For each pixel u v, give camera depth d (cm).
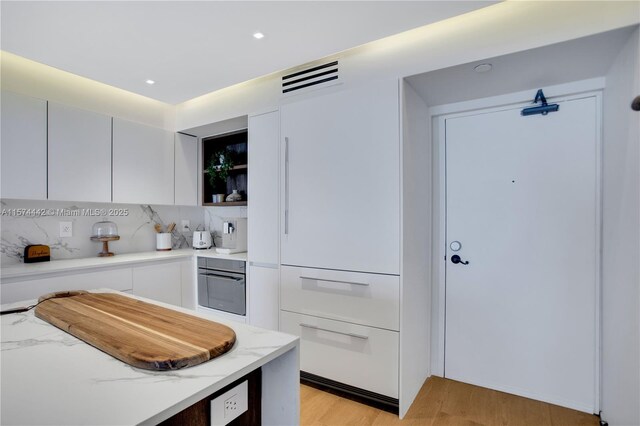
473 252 231
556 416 192
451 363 239
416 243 214
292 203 235
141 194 300
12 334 102
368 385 203
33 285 217
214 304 300
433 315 244
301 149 230
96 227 291
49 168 241
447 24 181
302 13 161
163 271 293
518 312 216
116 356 85
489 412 197
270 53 203
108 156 277
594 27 147
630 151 150
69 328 102
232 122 296
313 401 210
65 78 258
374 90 201
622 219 159
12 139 223
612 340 173
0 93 217
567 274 202
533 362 212
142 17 164
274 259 250
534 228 212
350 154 209
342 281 211
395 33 180
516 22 163
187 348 86
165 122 324
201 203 352
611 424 174
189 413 77
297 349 98
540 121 209
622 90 159
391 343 195
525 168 214
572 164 200
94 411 63
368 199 203
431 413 197
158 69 226
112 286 257
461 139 235
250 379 99
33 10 156
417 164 216
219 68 224
